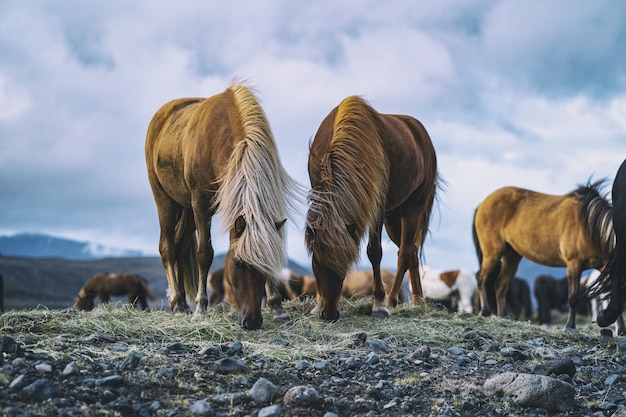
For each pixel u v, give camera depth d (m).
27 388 3.53
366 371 4.59
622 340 6.06
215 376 4.12
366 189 5.94
